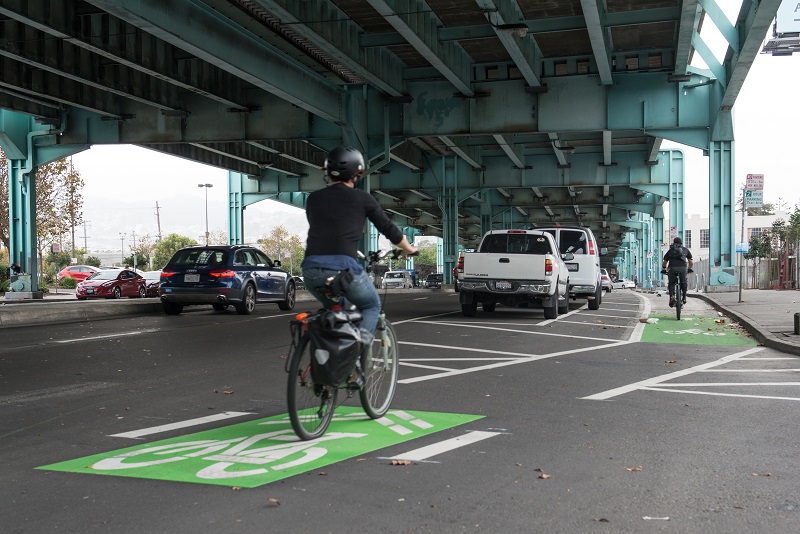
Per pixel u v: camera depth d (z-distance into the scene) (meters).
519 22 22.42
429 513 4.10
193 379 8.93
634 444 5.70
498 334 14.49
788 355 11.42
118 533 3.82
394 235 6.03
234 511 4.13
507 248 19.08
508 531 3.84
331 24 22.31
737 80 25.16
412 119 31.05
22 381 8.81
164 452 5.42
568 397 7.75
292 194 54.84
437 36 24.48
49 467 5.07
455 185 47.84
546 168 46.88
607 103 29.64
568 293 20.89
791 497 4.42
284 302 22.62
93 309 21.72
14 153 32.59
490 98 30.39
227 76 29.00
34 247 32.88
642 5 23.25
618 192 59.41
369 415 6.49
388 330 6.69
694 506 4.25
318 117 30.81
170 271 19.91
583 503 4.29
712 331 15.40
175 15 18.33
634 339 13.80
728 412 6.98
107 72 25.83
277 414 6.82
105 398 7.70
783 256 42.72
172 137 31.64
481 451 5.46
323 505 4.23
